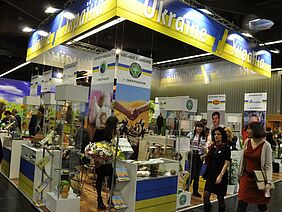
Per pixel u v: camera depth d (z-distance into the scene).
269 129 9.48
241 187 3.42
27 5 5.60
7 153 6.07
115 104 5.40
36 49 6.59
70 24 4.79
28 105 7.45
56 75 9.95
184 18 4.50
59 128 4.04
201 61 11.42
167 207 3.91
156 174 3.80
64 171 3.98
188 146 4.91
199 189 6.19
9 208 4.04
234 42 5.81
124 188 3.61
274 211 4.95
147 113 5.96
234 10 5.64
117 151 3.36
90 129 6.04
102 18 3.80
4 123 7.53
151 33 9.28
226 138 3.93
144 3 3.84
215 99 8.77
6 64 15.67
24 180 4.81
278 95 10.79
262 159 3.28
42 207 4.10
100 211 4.24
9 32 7.22
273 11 6.02
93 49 9.39
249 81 11.71
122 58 5.54
